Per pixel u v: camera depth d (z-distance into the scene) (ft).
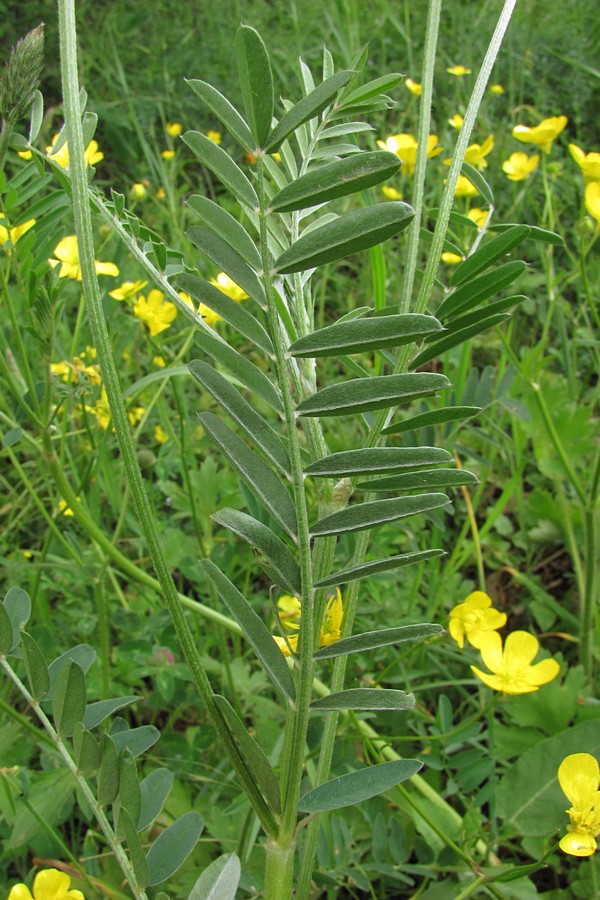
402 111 3.05
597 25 3.60
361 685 1.27
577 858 1.18
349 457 0.60
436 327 0.56
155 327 1.45
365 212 0.53
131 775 0.66
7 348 1.30
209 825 1.17
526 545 1.77
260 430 0.61
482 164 1.84
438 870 1.10
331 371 2.04
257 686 1.39
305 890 0.82
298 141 0.78
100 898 1.09
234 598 0.65
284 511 0.62
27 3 3.57
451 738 1.17
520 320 2.30
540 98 3.10
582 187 2.34
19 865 1.17
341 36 3.05
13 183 1.01
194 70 3.43
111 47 3.54
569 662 1.57
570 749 1.18
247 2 3.92
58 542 1.69
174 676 1.32
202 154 0.57
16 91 0.81
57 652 1.40
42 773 1.12
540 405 1.44
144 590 1.59
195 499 1.64
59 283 1.10
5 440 1.10
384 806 1.19
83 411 1.24
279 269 0.55
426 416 0.68
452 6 3.57
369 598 1.45
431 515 1.25
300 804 0.68
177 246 2.29
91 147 1.26
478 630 1.11
